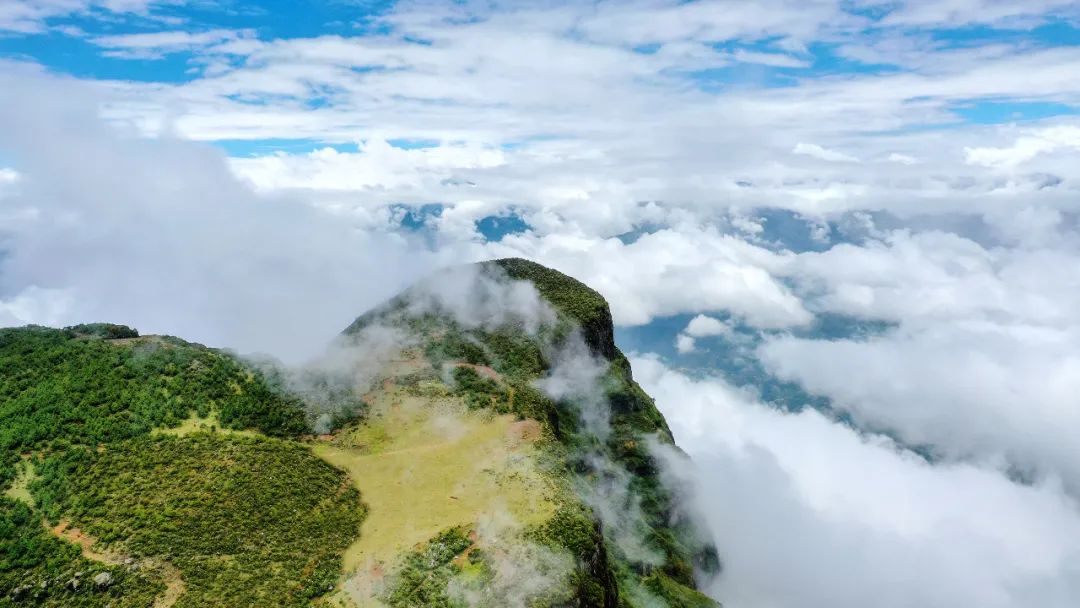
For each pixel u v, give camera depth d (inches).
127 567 3358.8
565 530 4141.2
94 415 4434.1
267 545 3774.6
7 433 4094.5
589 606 3809.1
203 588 3358.8
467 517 4234.7
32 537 3476.9
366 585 3646.7
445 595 3607.3
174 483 4003.4
